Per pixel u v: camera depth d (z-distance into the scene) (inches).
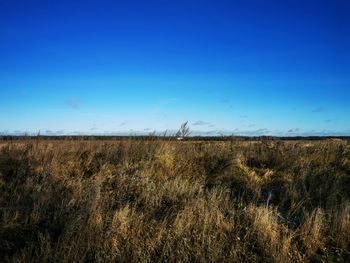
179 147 466.3
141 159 414.0
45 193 304.7
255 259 243.1
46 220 272.2
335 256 256.2
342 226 276.2
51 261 228.1
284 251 247.3
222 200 318.7
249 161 458.0
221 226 269.6
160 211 298.2
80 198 300.2
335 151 488.1
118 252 238.7
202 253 243.8
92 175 367.2
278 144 504.1
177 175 384.5
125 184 342.0
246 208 305.1
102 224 259.9
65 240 241.0
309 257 254.7
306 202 334.3
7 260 227.5
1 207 282.5
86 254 237.6
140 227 262.7
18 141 441.1
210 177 395.9
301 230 276.8
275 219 289.4
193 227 269.0
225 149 476.7
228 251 249.0
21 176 354.9
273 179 393.7
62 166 386.6
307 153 491.2
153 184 336.2
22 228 260.8
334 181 373.7
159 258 239.6
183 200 309.3
